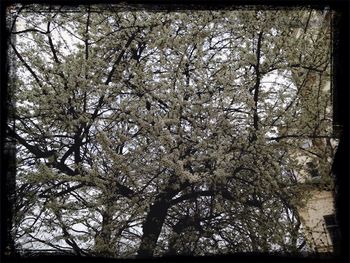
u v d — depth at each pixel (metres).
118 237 6.59
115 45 7.32
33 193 6.71
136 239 6.70
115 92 7.17
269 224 6.72
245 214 6.98
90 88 7.13
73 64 7.05
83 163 7.18
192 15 7.03
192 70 7.39
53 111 7.01
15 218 6.14
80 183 6.96
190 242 6.70
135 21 7.07
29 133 7.00
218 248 6.61
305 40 6.95
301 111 7.10
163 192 6.94
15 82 6.25
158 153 7.24
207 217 7.05
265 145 7.02
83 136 7.14
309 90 7.07
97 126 7.24
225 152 7.14
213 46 7.48
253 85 7.35
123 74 7.27
